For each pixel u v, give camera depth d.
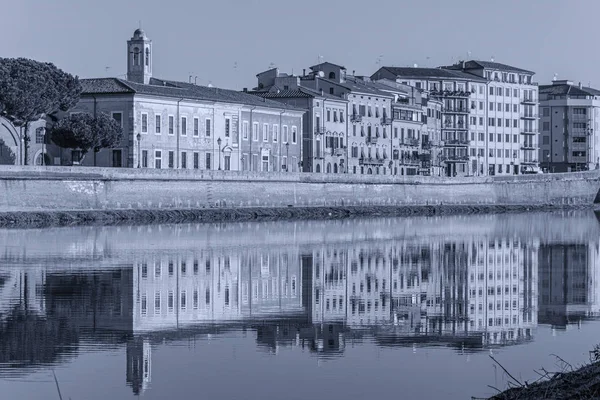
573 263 113.88
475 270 105.81
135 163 195.00
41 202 166.62
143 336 64.94
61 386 52.03
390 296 85.25
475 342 64.31
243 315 74.06
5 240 129.75
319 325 70.19
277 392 51.09
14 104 169.75
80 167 172.25
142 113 196.88
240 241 136.12
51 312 73.81
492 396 47.56
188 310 75.81
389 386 52.41
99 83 199.25
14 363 56.81
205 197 193.38
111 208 177.00
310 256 117.44
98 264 104.31
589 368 47.72
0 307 75.81
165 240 134.88
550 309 78.88
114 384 52.44
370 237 148.88
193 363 57.16
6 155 184.50
